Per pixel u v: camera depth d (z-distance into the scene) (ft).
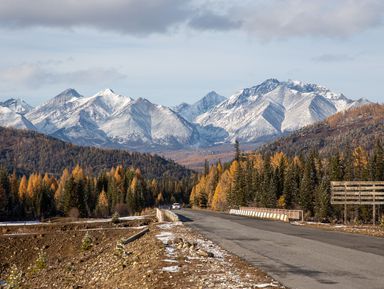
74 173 613.11
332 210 305.94
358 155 414.62
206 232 109.70
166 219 193.77
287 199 362.33
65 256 161.17
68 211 445.78
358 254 68.23
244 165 480.64
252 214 214.28
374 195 145.89
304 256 66.28
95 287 66.33
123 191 546.67
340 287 44.88
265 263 59.88
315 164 403.54
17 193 475.72
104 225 218.59
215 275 51.42
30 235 182.70
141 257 72.38
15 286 89.61
